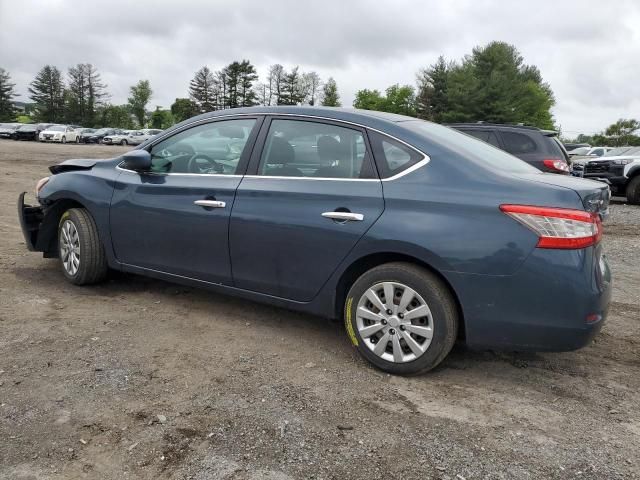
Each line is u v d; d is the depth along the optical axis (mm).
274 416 2902
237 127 4195
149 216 4422
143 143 4738
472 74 73438
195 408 2955
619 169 14461
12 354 3508
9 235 7098
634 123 73188
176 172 4430
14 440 2613
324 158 3742
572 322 3027
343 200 3541
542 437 2807
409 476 2453
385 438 2742
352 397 3150
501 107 71562
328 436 2738
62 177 5078
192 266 4258
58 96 104688
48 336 3822
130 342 3797
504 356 3834
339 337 4070
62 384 3148
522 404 3152
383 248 3373
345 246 3502
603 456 2652
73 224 4906
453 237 3176
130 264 4672
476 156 3500
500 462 2578
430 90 77250
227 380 3297
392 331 3422
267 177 3912
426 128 3779
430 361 3324
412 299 3346
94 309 4438
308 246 3648
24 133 50875
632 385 3447
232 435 2715
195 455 2549
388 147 3553
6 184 13422
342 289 3686
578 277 2992
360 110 3898
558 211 3018
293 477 2420
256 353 3719
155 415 2867
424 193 3330
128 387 3150
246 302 4773
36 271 5422
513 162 3850
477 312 3170
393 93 97125
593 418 3020
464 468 2523
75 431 2703
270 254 3822
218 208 4031
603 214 3326
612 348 4062
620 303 5246
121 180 4680
